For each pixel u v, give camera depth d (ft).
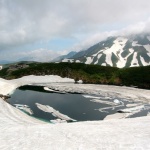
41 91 427.74
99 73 573.74
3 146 94.89
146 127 120.88
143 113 266.57
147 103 319.88
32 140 101.19
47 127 133.08
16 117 211.41
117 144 88.38
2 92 392.68
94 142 93.15
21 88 465.88
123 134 105.50
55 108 295.69
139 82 480.64
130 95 377.71
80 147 87.30
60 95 386.73
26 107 294.46
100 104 318.45
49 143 94.89
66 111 279.08
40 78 577.43
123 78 521.65
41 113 267.39
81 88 456.04
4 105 260.21
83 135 106.42
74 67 619.67
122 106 306.55
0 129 136.36
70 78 577.84
